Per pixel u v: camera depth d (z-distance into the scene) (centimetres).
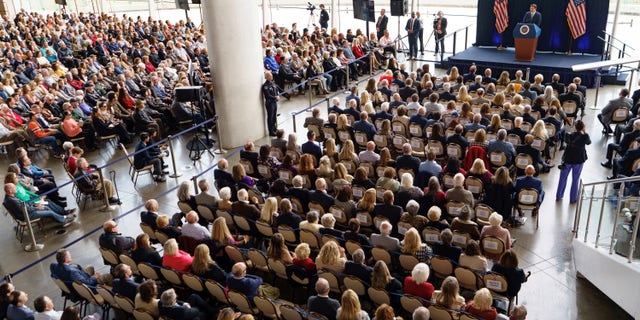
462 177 878
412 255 737
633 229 673
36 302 668
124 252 815
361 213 863
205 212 923
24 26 2714
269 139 1485
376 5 3906
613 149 1193
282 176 1058
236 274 691
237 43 1357
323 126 1301
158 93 1675
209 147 1447
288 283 832
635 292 652
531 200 929
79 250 980
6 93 1680
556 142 1243
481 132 1067
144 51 2217
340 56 1995
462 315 598
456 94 1523
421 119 1233
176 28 2781
